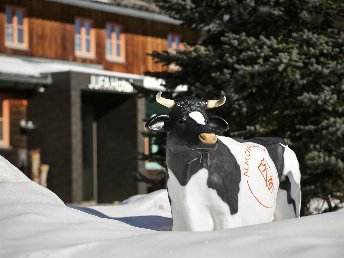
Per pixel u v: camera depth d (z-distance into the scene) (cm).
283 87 1212
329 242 470
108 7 2380
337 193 1227
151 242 508
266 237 491
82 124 2388
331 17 1280
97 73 2206
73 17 2416
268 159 765
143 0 2511
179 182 682
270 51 1183
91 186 2406
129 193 2361
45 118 2166
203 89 1218
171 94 1334
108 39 2542
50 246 527
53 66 2270
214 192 678
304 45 1181
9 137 2153
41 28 2317
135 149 2355
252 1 1214
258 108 1205
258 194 717
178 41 2783
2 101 2147
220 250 474
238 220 694
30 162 2145
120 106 2392
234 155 703
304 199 1195
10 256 519
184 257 471
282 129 1228
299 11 1264
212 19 1298
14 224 602
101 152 2423
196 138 651
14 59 2209
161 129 689
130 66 2598
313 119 1208
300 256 446
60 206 711
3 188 773
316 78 1181
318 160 1127
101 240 529
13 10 2253
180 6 1288
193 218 678
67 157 2125
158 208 1064
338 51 1184
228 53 1214
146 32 2666
